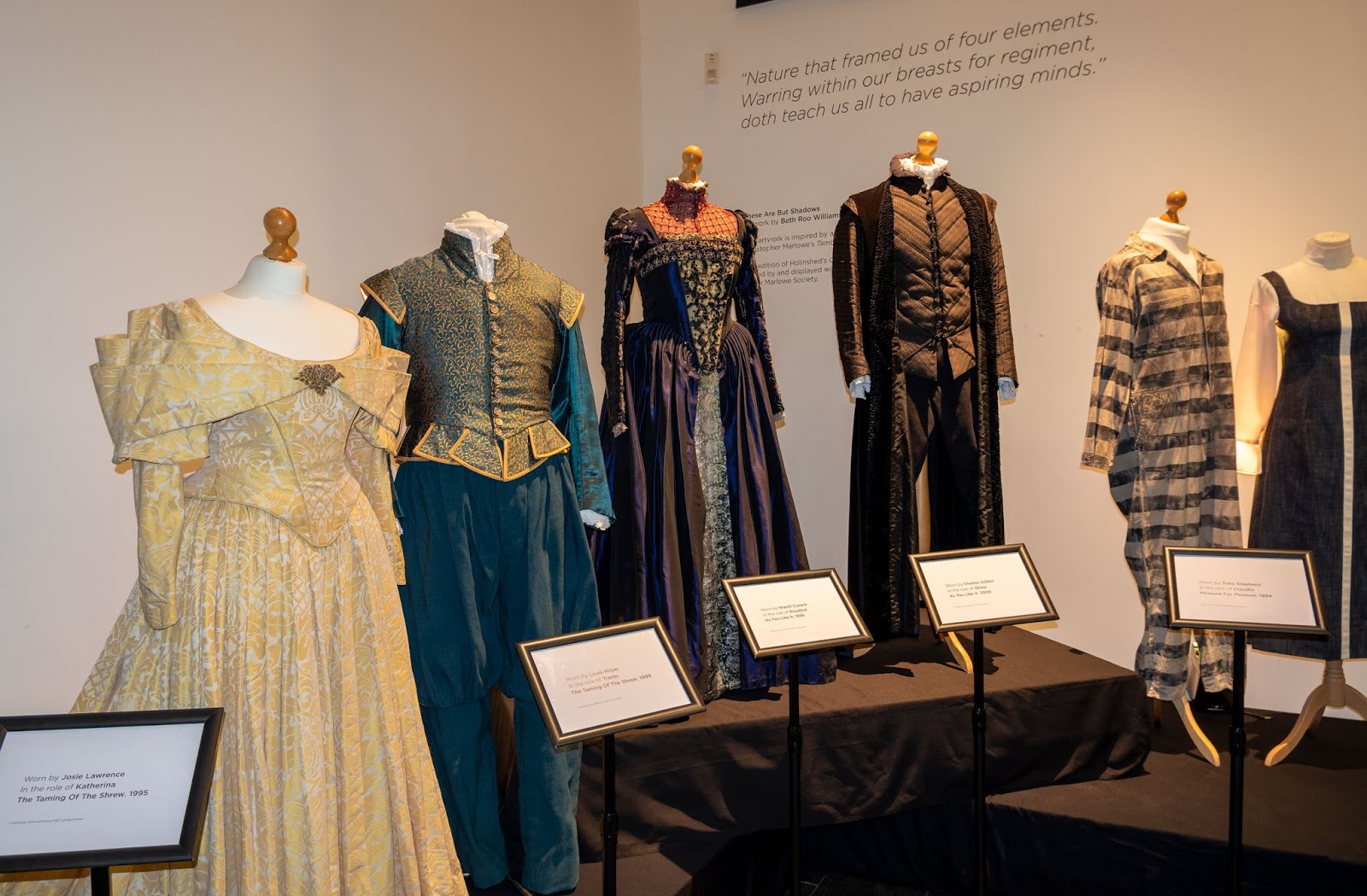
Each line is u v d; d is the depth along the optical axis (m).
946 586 2.07
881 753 2.43
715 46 3.69
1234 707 2.06
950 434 2.78
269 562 1.57
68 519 1.88
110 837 1.15
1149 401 2.62
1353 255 2.62
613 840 1.68
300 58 2.32
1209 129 3.00
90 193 1.90
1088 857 2.36
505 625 2.06
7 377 1.78
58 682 1.87
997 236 2.81
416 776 1.75
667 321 2.53
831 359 3.60
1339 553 2.54
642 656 1.62
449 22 2.78
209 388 1.51
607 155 3.56
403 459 1.98
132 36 1.97
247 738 1.52
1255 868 2.18
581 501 2.19
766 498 2.57
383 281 2.01
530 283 2.11
